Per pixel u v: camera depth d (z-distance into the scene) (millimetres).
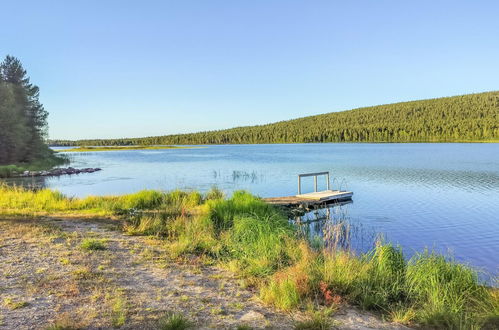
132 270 7027
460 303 6340
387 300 6469
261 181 30047
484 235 12617
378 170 36719
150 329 4684
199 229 10523
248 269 7625
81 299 5512
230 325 4980
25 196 15555
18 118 48156
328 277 6879
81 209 13984
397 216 15914
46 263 7047
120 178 33750
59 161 59781
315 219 15797
